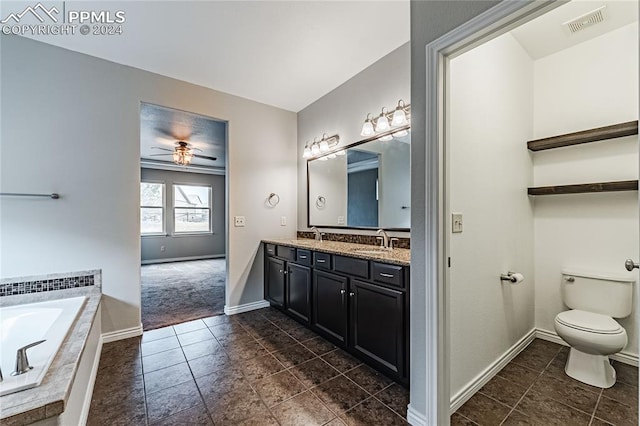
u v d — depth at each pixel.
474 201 1.75
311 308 2.59
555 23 2.04
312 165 3.48
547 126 2.42
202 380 1.85
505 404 1.60
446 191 1.38
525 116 2.36
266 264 3.36
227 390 1.74
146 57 2.46
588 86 2.21
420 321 1.42
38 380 1.14
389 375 1.85
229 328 2.75
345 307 2.17
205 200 7.71
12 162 2.12
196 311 3.26
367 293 1.96
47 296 2.22
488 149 1.89
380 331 1.86
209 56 2.45
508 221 2.11
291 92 3.17
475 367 1.73
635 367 1.95
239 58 2.49
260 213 3.41
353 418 1.50
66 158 2.31
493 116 1.94
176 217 7.24
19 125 2.15
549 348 2.27
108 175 2.47
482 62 1.84
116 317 2.48
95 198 2.42
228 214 3.18
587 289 2.09
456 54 1.36
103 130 2.46
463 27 1.23
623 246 2.06
